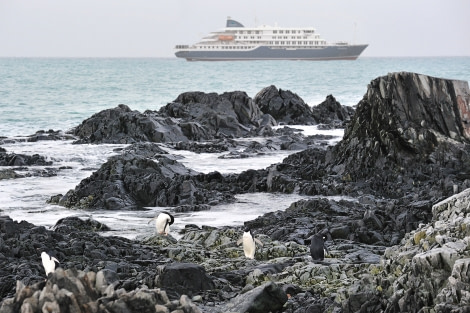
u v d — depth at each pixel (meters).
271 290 13.27
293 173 34.78
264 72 187.38
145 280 14.53
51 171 38.72
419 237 13.78
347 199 30.52
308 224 24.00
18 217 27.44
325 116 68.75
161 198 30.52
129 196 30.75
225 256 19.17
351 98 101.06
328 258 17.92
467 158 33.41
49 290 7.80
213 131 56.00
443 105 35.84
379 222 22.83
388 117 35.03
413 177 32.53
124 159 33.41
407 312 11.22
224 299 14.01
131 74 177.50
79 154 44.53
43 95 104.50
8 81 139.75
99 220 26.73
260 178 34.09
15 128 65.56
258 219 25.39
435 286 11.22
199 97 63.03
